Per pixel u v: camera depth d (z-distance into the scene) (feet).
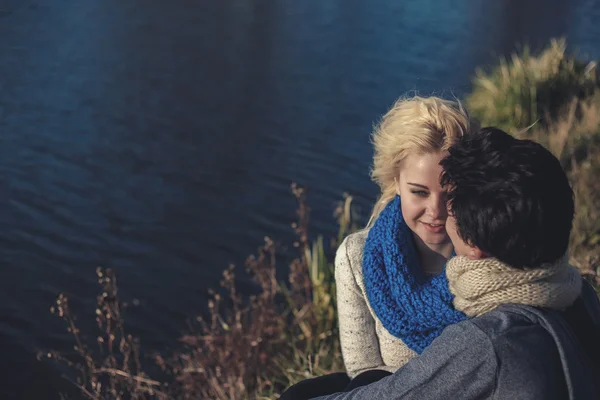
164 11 79.30
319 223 33.55
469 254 5.54
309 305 15.87
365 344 7.24
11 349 25.39
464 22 77.61
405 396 5.47
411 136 6.59
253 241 32.81
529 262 5.24
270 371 14.99
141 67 60.85
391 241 6.93
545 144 28.19
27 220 34.94
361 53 66.28
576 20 78.89
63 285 29.76
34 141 44.83
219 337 15.80
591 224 18.76
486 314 5.36
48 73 58.18
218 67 61.72
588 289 6.02
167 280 29.71
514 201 5.10
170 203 36.88
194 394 15.71
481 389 5.18
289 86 56.90
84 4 79.20
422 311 6.63
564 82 35.58
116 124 48.16
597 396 5.36
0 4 77.05
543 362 5.08
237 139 45.60
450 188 5.53
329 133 46.62
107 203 36.86
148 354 23.93
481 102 36.88
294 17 79.36
